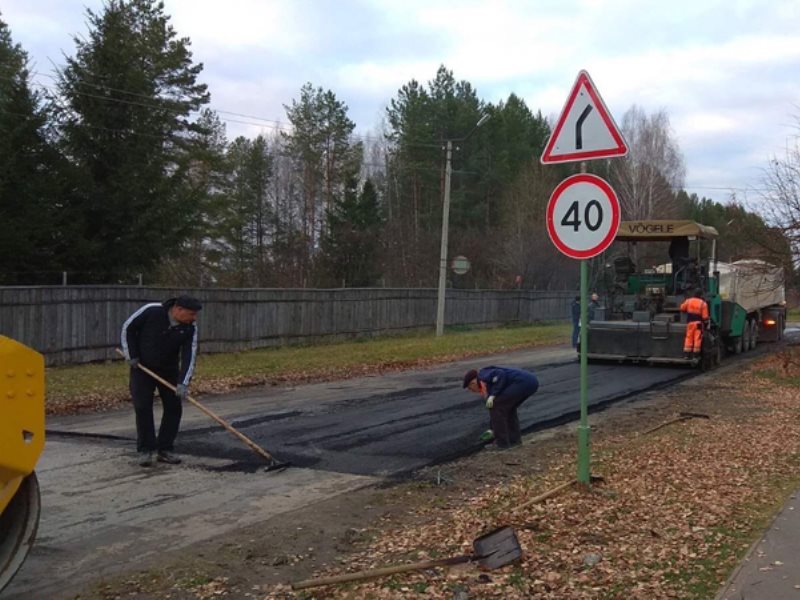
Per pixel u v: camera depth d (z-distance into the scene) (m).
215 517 6.36
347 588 4.70
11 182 22.55
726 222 20.50
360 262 43.88
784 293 27.64
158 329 8.11
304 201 52.31
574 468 7.75
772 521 5.83
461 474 7.84
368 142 61.91
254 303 22.02
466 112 50.09
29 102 23.78
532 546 5.35
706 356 17.91
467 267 30.53
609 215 6.50
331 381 16.09
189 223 28.09
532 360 20.47
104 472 7.83
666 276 19.61
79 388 13.45
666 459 8.06
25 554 4.46
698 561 5.01
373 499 6.92
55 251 23.95
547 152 6.81
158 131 27.83
